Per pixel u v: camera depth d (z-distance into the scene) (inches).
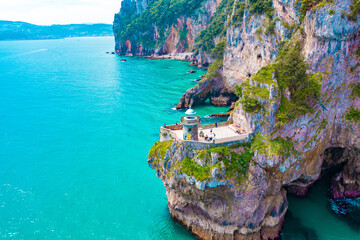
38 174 1908.2
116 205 1596.9
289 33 2224.4
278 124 1301.7
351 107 1439.5
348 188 1549.0
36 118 2915.8
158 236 1368.1
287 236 1323.8
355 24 1333.7
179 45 7775.6
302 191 1566.2
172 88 4165.8
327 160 1638.8
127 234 1387.8
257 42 2689.5
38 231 1418.6
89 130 2603.3
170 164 1338.6
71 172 1925.4
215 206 1264.8
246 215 1262.3
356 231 1344.7
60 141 2384.4
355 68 1412.4
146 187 1760.6
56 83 4537.4
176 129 1502.2
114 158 2097.7
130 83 4534.9
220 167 1213.7
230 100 3472.0
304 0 1637.6
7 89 4082.2
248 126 1337.4
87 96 3730.3
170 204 1424.7
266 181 1284.4
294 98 1391.5
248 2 2854.3
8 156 2139.5
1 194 1701.5
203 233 1334.9
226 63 3417.8
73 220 1489.9
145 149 2226.9
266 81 1365.7
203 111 3179.1
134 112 3078.2
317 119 1402.6
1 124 2753.4
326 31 1378.0
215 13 6614.2
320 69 1434.5
